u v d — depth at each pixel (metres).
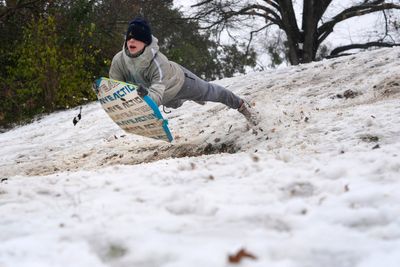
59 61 26.08
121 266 3.62
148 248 3.81
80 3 29.03
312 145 8.21
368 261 3.51
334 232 4.07
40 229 4.53
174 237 4.08
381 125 8.57
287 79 16.47
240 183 5.80
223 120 12.74
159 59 9.33
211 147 10.97
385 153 6.53
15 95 25.33
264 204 5.02
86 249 3.91
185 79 9.82
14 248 4.00
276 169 6.24
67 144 15.58
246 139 10.41
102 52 31.61
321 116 10.13
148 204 5.19
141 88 8.89
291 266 3.44
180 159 8.24
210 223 4.48
